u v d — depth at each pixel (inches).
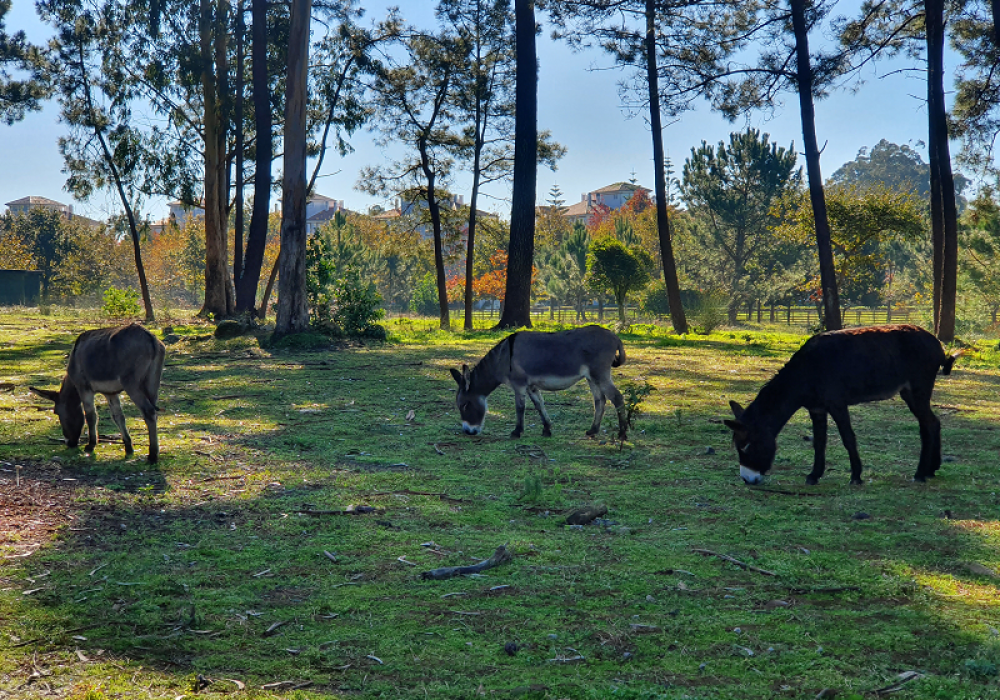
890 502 283.0
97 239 3265.3
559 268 2422.5
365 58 1398.9
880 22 1109.1
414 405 515.5
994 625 173.0
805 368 302.5
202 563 218.8
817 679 149.0
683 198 2605.8
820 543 236.5
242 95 1486.2
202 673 152.7
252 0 1239.5
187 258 3304.6
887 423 455.2
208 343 957.2
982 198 1330.0
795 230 2065.7
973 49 1118.4
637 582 203.5
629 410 399.2
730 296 2284.7
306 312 959.0
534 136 1206.9
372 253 2918.3
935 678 147.4
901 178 5605.3
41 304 2316.7
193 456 359.3
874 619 178.4
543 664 157.2
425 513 270.4
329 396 553.0
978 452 371.9
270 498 289.7
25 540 237.3
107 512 269.6
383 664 157.2
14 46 1419.8
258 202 1325.0
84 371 346.0
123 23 1418.6
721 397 558.6
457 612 184.1
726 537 242.8
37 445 376.2
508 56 1402.6
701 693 143.9
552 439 407.8
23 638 168.1
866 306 2657.5
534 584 202.5
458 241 1556.3
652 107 1253.7
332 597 193.3
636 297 2255.2
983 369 776.3
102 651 162.4
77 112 1482.5
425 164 1439.5
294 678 151.2
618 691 143.6
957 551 226.1
